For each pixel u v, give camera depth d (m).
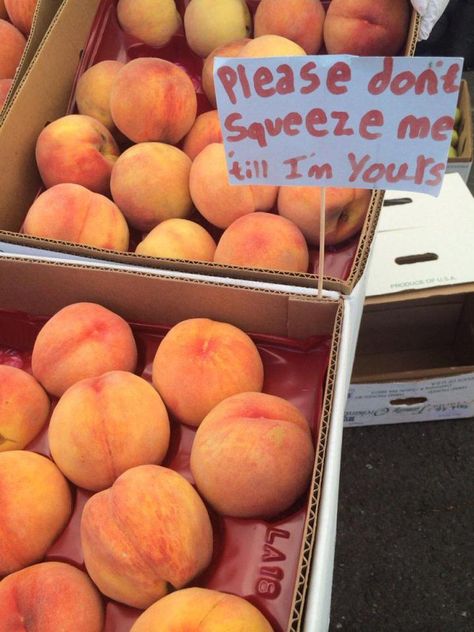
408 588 1.46
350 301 0.94
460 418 1.70
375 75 0.72
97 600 0.76
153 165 1.16
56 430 0.84
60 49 1.39
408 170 0.80
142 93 1.18
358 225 1.15
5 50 1.51
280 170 0.84
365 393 1.58
